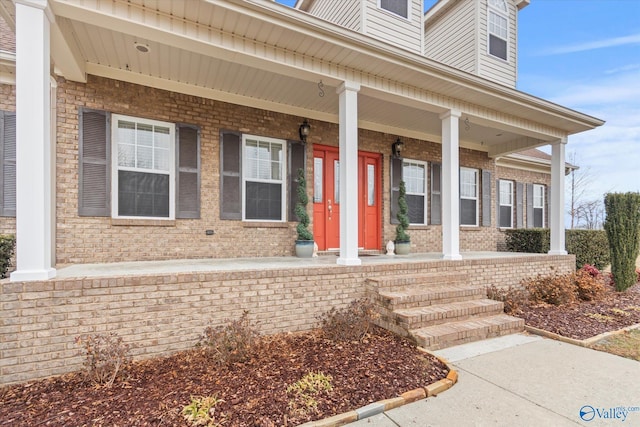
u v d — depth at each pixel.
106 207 5.00
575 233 9.19
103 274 3.61
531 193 11.33
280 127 6.43
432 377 3.13
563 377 3.25
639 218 7.28
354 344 3.89
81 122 4.88
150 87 5.34
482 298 5.10
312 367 3.24
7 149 4.89
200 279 3.77
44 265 3.18
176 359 3.48
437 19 9.11
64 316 3.19
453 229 5.91
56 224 4.73
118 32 4.08
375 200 7.76
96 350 2.99
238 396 2.69
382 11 6.55
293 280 4.30
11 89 4.95
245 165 6.13
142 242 5.25
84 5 3.34
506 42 8.48
